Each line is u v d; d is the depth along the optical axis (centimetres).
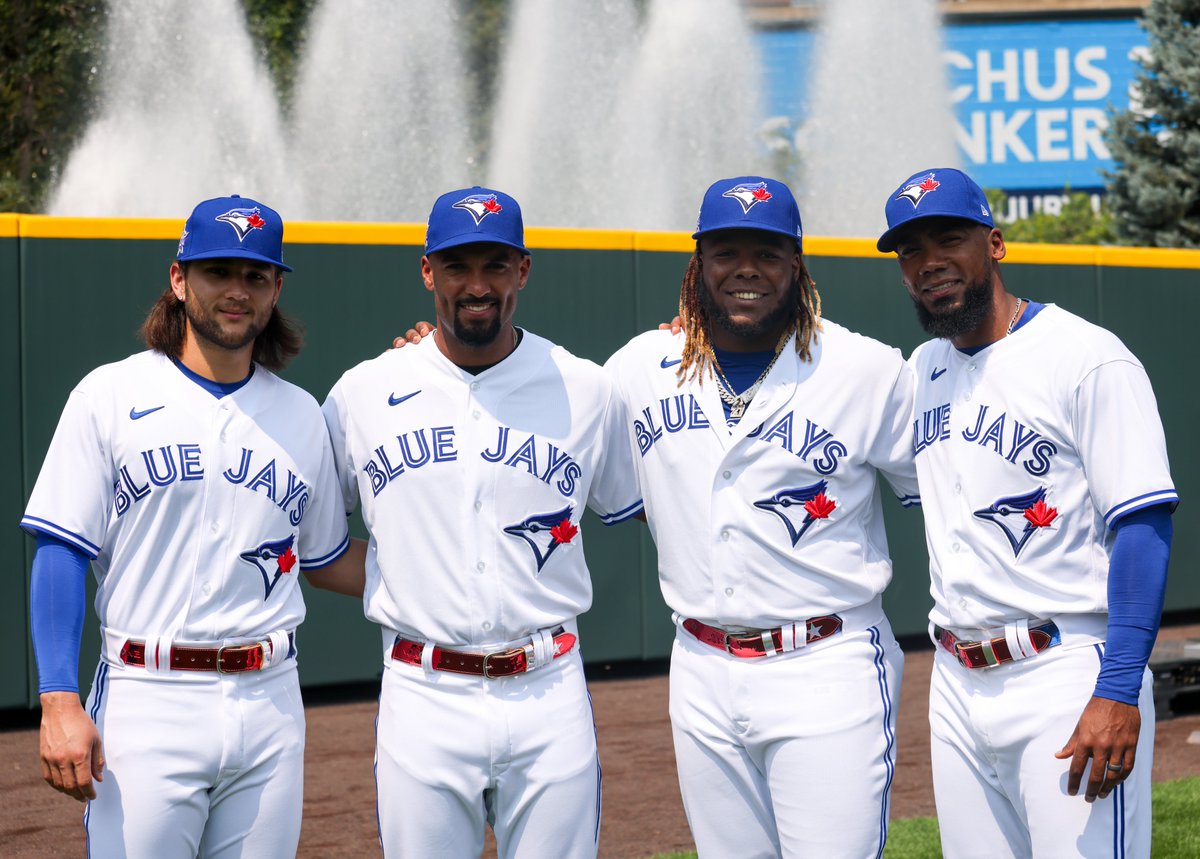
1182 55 3512
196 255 674
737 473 738
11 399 1527
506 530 717
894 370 755
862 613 753
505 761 708
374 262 1669
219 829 691
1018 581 692
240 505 693
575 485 742
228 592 688
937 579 725
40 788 1310
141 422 685
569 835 716
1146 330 2081
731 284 720
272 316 732
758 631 737
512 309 720
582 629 1764
